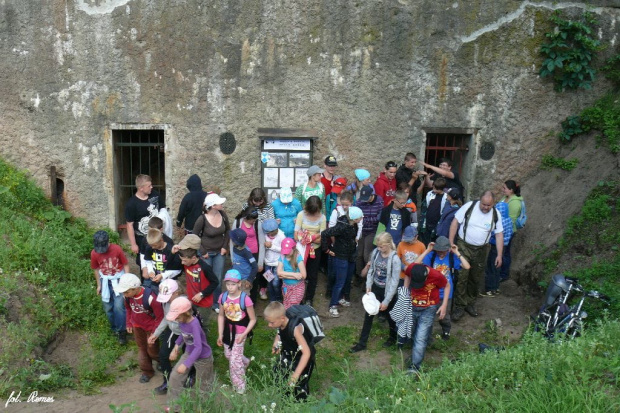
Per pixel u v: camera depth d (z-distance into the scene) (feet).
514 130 30.17
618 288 22.44
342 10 27.84
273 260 23.85
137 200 24.02
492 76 29.37
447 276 21.59
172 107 28.14
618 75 29.35
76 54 27.30
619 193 26.30
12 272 22.36
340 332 23.58
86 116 27.96
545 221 28.53
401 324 20.27
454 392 16.16
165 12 27.07
